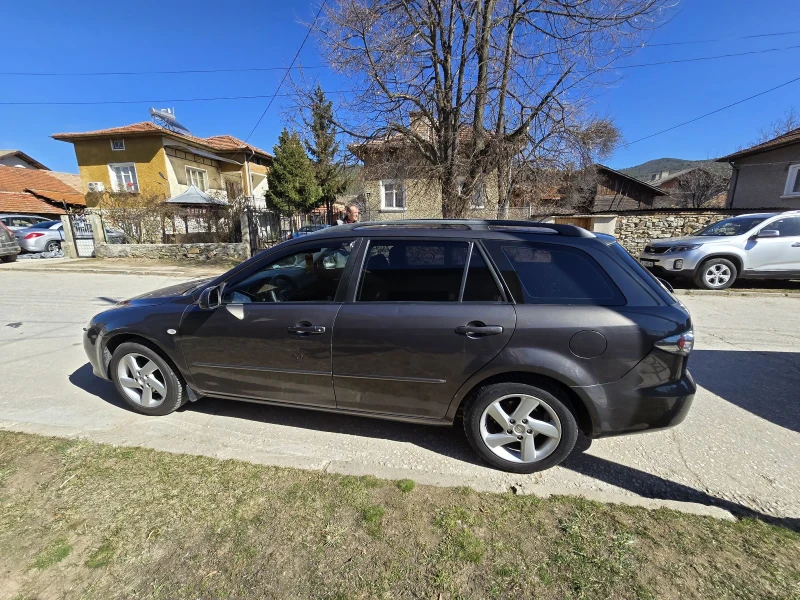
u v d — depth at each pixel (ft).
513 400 7.77
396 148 34.12
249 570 5.44
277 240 53.42
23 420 9.80
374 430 9.50
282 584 5.21
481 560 5.59
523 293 7.52
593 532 6.07
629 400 7.14
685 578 5.24
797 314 19.89
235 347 8.95
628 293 7.32
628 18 27.35
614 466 8.04
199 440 8.93
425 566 5.50
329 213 81.00
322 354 8.32
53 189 81.51
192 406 10.71
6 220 54.95
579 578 5.28
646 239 37.99
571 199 44.80
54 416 10.03
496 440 7.87
